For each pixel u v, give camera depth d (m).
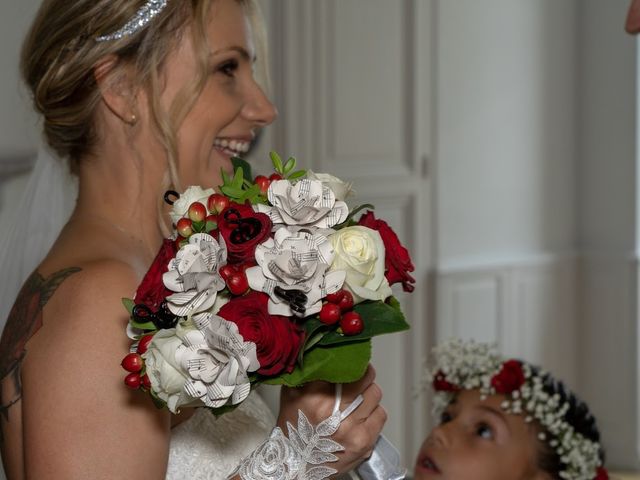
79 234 1.41
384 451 1.44
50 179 1.72
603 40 5.05
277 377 1.15
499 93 4.81
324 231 1.18
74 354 1.25
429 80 4.53
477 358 2.30
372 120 4.34
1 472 1.66
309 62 4.11
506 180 4.88
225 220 1.16
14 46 2.01
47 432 1.23
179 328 1.11
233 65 1.48
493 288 4.85
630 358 5.02
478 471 2.23
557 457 2.24
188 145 1.45
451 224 4.67
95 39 1.39
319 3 4.12
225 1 1.46
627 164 5.03
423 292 4.60
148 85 1.41
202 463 1.46
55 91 1.42
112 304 1.28
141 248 1.43
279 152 4.07
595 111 5.12
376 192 4.38
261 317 1.11
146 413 1.26
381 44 4.35
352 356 1.16
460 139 4.67
